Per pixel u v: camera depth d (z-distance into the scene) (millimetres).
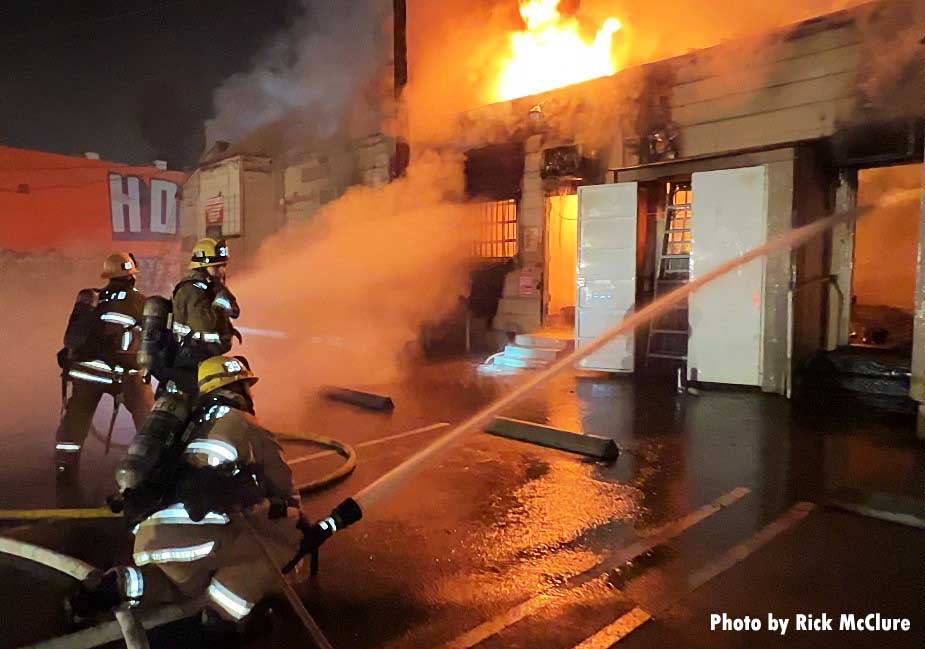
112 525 4457
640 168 9750
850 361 8203
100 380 5449
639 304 9805
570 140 10688
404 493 4941
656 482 5125
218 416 2822
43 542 4176
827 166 8719
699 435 6488
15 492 5164
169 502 2771
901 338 9273
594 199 9906
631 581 3533
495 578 3600
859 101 7566
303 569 3510
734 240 8508
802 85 8000
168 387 3658
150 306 3760
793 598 3316
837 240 8891
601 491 4938
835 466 5426
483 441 6406
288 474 2939
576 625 3119
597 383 9359
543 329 11773
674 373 9734
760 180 8297
